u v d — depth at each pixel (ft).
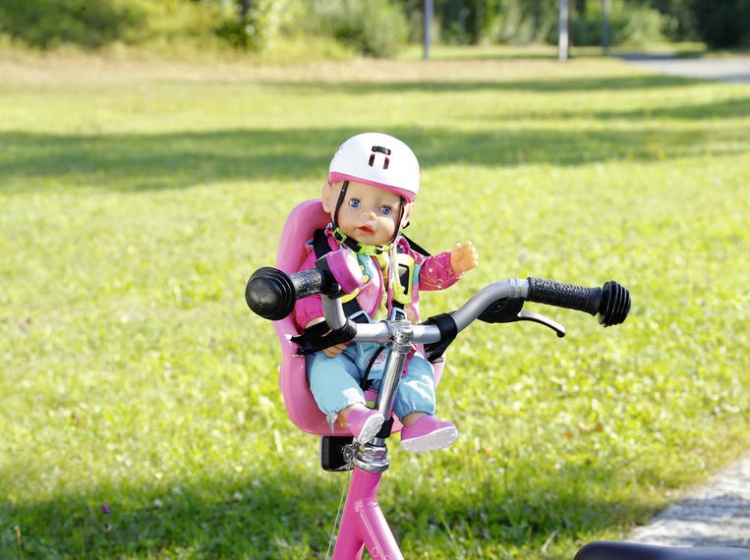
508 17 204.44
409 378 8.22
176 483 15.10
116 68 96.37
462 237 30.68
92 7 105.09
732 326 22.18
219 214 34.86
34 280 26.58
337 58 120.78
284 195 38.19
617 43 200.75
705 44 174.91
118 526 13.97
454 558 13.07
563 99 79.46
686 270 26.78
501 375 19.26
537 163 45.42
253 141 53.88
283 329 7.98
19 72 87.35
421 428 7.88
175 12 111.34
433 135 56.03
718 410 17.60
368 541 7.89
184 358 20.67
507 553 13.08
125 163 46.03
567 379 19.16
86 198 37.60
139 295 25.38
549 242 30.07
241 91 84.38
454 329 7.87
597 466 15.48
